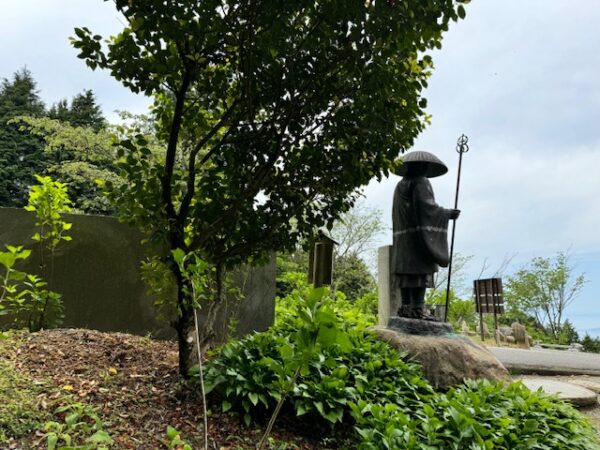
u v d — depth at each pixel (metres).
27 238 5.83
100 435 2.20
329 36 3.47
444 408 3.88
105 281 6.07
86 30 3.28
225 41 3.42
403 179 6.97
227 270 4.41
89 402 3.16
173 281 4.07
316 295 2.14
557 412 4.49
